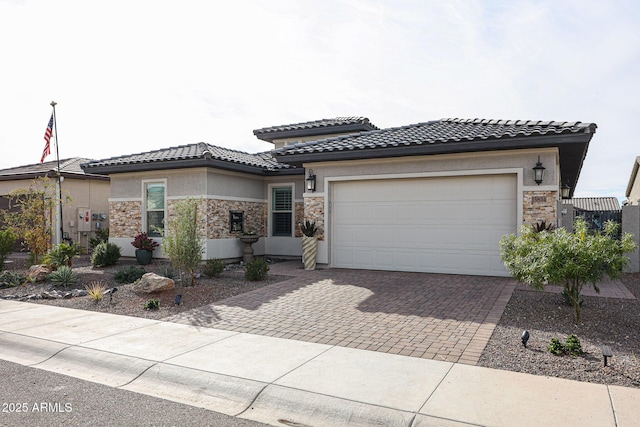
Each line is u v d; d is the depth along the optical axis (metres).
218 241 15.32
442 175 12.19
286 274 12.72
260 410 4.75
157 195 16.02
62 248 13.68
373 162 13.06
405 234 12.89
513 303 8.71
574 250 6.88
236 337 6.96
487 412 4.35
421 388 4.93
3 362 6.24
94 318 8.20
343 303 9.07
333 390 4.91
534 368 5.48
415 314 8.10
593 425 4.09
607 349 5.46
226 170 15.66
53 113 18.20
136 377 5.62
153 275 10.03
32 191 15.22
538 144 10.73
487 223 11.90
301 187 16.89
